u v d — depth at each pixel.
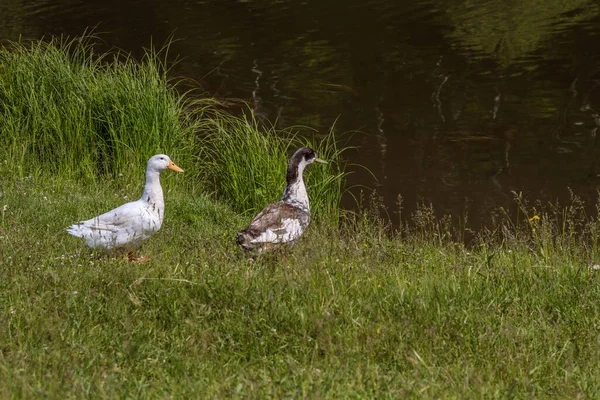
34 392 5.89
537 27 29.83
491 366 6.99
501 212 15.62
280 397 6.00
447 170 17.78
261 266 9.27
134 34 30.05
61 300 7.98
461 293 8.66
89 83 16.31
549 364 7.15
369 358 7.08
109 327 7.53
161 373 6.66
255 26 30.67
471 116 21.27
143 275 8.66
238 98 22.78
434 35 29.11
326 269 8.84
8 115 15.95
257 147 15.45
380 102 22.39
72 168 15.18
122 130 15.53
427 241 12.19
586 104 21.95
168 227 12.44
